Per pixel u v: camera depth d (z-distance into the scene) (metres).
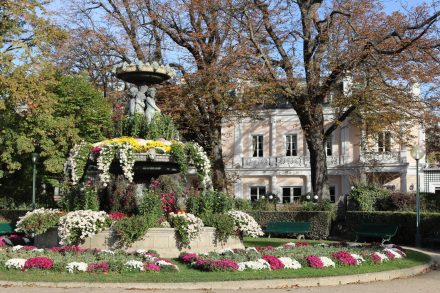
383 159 42.34
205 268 11.54
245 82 27.44
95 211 14.18
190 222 13.54
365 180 39.72
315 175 29.56
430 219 22.59
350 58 26.28
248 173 46.94
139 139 14.91
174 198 15.31
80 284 10.18
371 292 10.37
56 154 29.81
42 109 25.81
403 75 26.17
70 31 31.06
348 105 28.45
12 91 23.91
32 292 9.55
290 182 46.19
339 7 27.67
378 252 14.53
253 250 13.98
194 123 28.88
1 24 25.81
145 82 16.12
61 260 11.62
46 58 26.41
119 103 31.36
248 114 30.55
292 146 46.91
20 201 32.66
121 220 13.31
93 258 11.98
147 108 15.94
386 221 24.34
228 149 48.06
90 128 32.03
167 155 14.90
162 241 13.35
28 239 16.78
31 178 31.45
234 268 11.52
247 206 28.91
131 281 10.20
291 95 28.28
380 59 25.88
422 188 42.44
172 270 11.33
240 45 27.50
